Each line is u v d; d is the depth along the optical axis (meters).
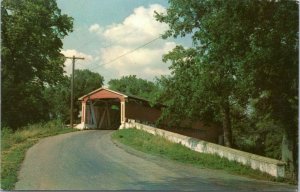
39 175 17.19
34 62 42.31
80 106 61.50
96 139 32.06
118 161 22.02
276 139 42.50
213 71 24.80
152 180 17.34
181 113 33.81
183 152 27.33
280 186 18.58
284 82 21.67
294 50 20.31
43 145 27.09
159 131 34.84
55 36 44.06
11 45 40.59
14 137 28.66
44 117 44.00
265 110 25.27
